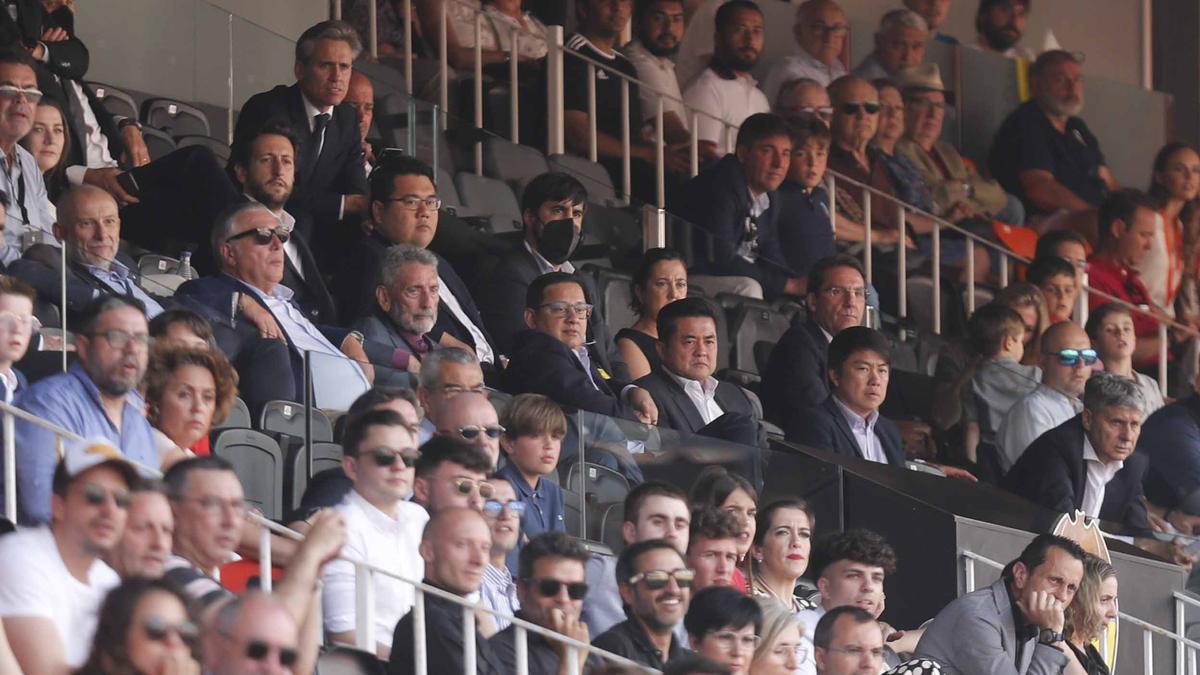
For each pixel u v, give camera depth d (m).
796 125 30.08
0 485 14.94
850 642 19.34
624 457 19.64
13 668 13.12
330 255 25.31
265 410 17.39
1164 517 29.61
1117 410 26.86
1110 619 23.94
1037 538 21.16
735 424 23.91
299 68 26.16
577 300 24.02
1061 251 36.66
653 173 31.69
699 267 27.89
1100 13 42.47
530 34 31.06
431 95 30.28
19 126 22.91
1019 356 28.22
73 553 13.86
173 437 16.69
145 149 26.47
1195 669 25.72
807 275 27.70
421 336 23.12
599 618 17.86
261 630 13.49
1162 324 37.16
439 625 15.84
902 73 38.06
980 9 40.38
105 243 19.77
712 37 34.94
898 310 32.88
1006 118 39.62
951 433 27.33
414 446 17.17
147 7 26.64
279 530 15.43
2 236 18.17
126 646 13.02
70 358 16.83
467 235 26.62
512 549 17.95
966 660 20.75
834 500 22.48
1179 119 42.00
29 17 25.48
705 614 17.88
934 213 37.53
